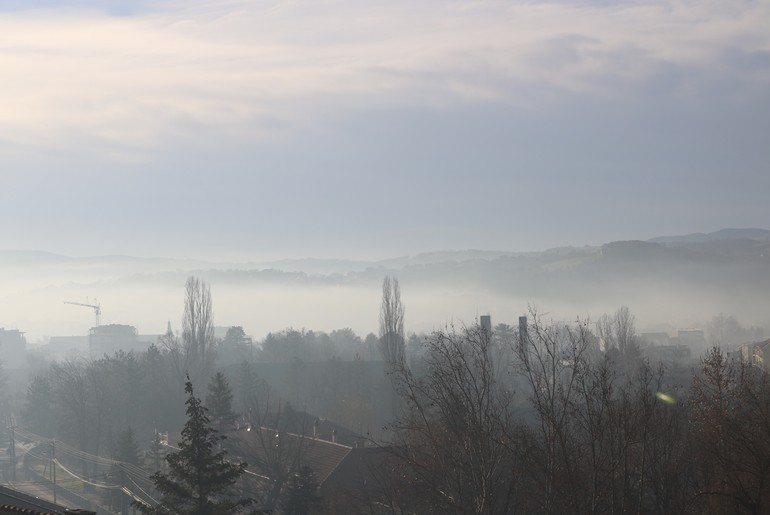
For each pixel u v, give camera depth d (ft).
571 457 137.69
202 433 150.51
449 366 142.92
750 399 143.13
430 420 163.84
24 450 477.36
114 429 444.96
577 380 136.67
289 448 244.63
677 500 140.15
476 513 131.85
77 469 423.23
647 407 131.23
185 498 152.05
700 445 139.64
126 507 288.10
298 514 202.90
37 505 123.65
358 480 214.69
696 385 144.97
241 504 156.46
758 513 130.41
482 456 131.95
